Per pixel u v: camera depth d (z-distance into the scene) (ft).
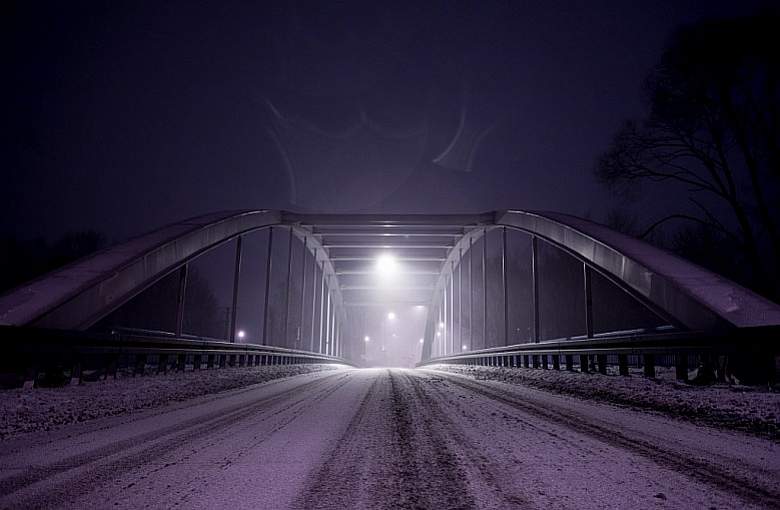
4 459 15.89
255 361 80.38
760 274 71.10
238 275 88.17
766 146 70.23
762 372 33.63
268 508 11.30
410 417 24.90
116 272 51.88
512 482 13.32
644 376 42.88
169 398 33.24
